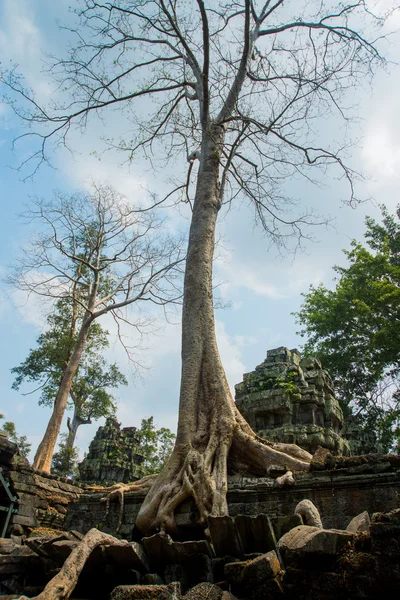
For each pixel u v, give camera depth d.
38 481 14.85
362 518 6.17
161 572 6.61
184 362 11.62
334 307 31.20
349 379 31.20
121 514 10.11
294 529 5.58
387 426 26.94
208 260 13.14
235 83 16.03
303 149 17.17
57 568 7.02
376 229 34.44
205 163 14.74
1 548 8.66
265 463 9.87
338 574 4.72
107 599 6.63
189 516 8.74
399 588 4.28
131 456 29.36
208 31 14.39
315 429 15.36
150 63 18.25
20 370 28.70
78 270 28.86
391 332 26.73
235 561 6.01
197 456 9.59
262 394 16.80
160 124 19.12
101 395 32.28
